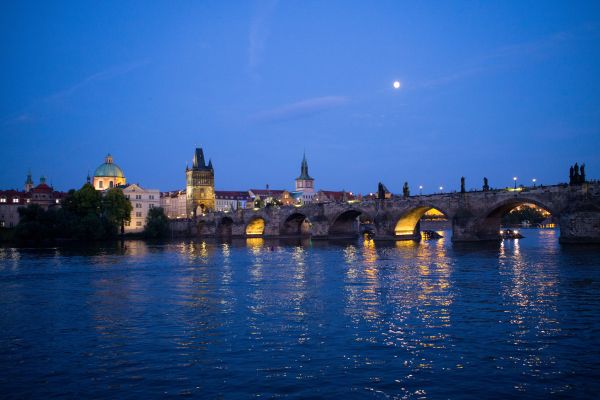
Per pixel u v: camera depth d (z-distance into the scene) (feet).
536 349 106.83
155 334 124.26
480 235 418.72
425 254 336.08
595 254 286.87
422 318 135.13
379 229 515.50
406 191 506.89
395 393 85.25
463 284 192.03
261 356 104.88
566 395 83.97
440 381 90.02
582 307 145.59
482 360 100.42
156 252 431.84
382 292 177.99
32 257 378.53
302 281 213.46
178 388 88.79
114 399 84.84
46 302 173.37
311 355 104.88
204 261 329.52
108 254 409.49
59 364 102.73
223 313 147.23
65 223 598.75
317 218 606.96
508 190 386.11
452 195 431.84
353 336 118.21
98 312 153.58
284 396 84.58
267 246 510.58
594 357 101.35
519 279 200.95
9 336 125.29
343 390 86.63
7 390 89.35
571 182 344.28
